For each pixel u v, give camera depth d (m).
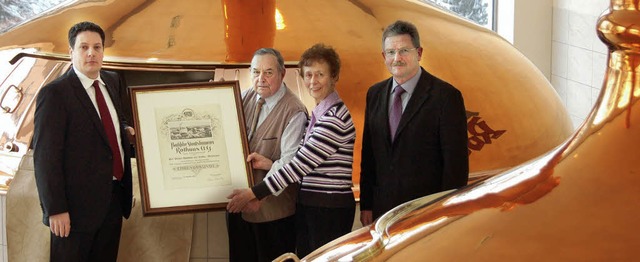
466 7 8.66
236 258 4.40
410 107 3.93
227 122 4.26
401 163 3.96
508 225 1.12
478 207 1.18
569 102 7.95
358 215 4.70
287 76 4.65
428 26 5.34
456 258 1.13
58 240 4.21
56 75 4.93
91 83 4.20
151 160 4.29
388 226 1.36
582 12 7.64
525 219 1.11
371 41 4.96
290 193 4.25
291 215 4.27
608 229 1.04
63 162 4.14
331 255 1.48
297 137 4.15
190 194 4.30
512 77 5.38
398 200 3.97
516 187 1.16
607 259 1.03
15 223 4.64
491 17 8.61
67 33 5.07
